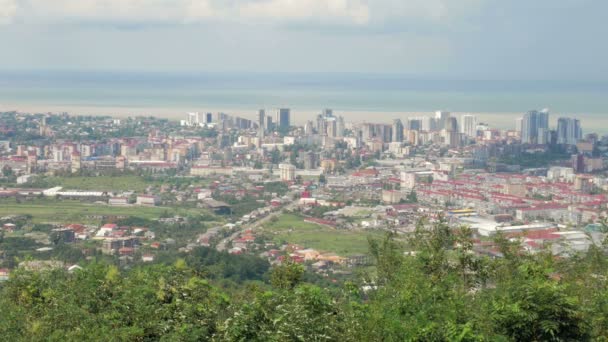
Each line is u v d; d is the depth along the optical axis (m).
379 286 25.39
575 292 21.41
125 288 24.06
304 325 19.62
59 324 21.56
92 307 23.09
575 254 27.55
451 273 25.80
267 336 19.62
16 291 24.95
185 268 26.73
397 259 27.42
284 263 29.33
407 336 18.91
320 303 20.98
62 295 23.70
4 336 21.30
